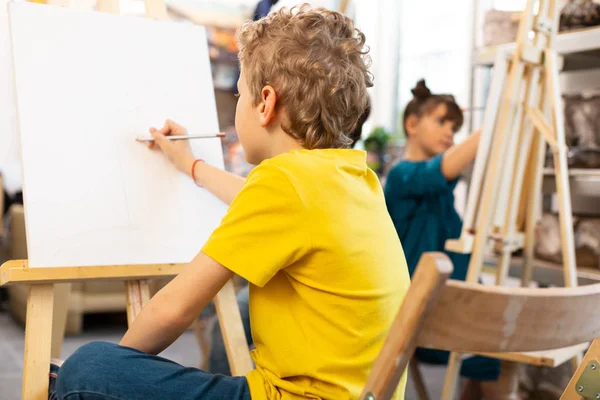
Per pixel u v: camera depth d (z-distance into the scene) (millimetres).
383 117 4512
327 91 955
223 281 904
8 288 3465
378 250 925
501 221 1737
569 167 2107
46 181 1122
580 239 2125
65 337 2951
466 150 1889
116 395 893
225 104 4125
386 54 4480
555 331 751
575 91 2232
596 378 919
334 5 4426
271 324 920
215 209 1297
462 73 3857
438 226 1982
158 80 1310
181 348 2879
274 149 1014
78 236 1122
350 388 876
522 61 1660
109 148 1207
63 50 1207
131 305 1177
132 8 2359
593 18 2059
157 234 1206
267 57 978
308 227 868
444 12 4020
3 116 1387
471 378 1852
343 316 889
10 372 2402
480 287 682
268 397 910
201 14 4062
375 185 1002
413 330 662
